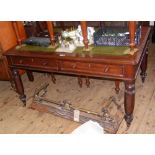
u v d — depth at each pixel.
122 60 2.04
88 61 2.18
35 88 3.64
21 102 3.32
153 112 2.73
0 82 4.05
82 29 2.24
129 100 2.24
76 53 2.32
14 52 2.63
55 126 2.73
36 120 2.88
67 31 2.66
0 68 3.62
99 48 2.35
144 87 3.25
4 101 3.42
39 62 2.52
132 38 2.11
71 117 2.76
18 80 2.94
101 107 2.95
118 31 2.38
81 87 3.48
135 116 2.69
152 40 4.79
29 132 2.69
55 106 2.93
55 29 3.14
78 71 2.33
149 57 4.15
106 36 2.33
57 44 2.61
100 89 3.38
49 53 2.42
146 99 2.98
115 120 2.58
